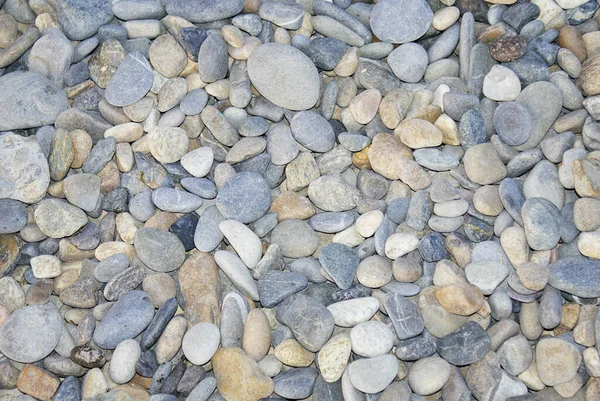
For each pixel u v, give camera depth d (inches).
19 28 32.5
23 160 29.6
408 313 28.0
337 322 28.1
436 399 27.8
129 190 30.2
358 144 30.0
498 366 27.6
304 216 29.8
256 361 28.0
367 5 31.8
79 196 29.6
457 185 29.8
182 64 30.8
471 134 29.6
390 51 31.2
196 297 28.8
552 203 28.8
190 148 30.7
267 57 30.2
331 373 27.4
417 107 30.5
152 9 31.2
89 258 29.9
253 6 31.4
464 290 27.7
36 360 28.3
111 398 27.6
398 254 28.6
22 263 29.9
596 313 27.8
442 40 31.1
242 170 30.1
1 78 30.8
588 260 28.1
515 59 30.4
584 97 30.3
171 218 29.9
